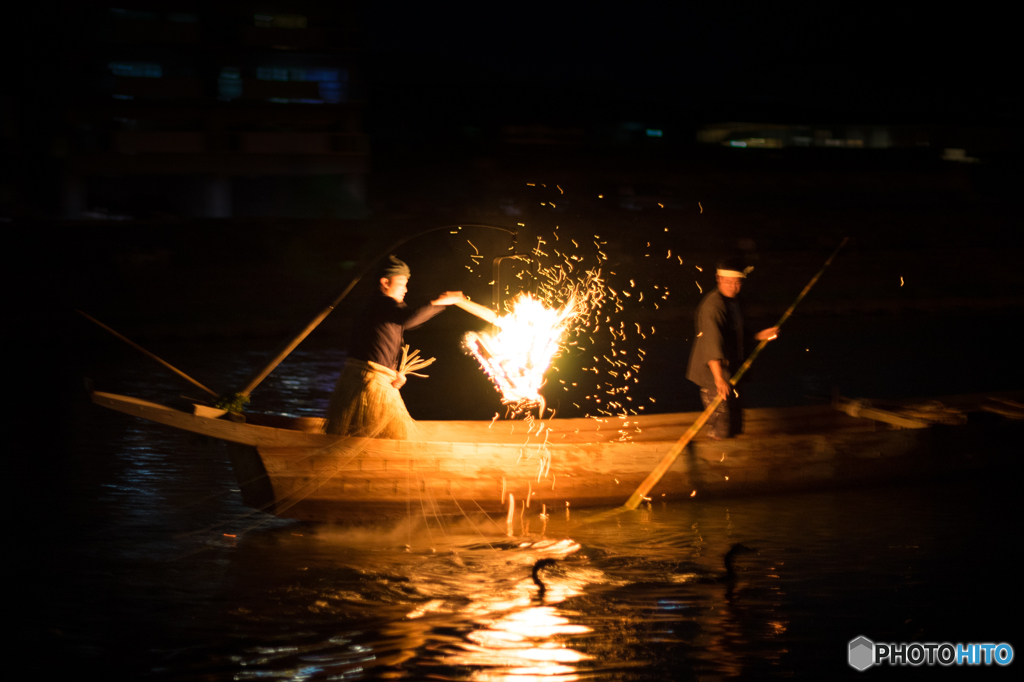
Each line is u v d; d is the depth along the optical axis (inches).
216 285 879.1
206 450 323.9
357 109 1229.1
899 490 280.1
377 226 1063.6
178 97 1146.7
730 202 1343.5
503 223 1080.2
